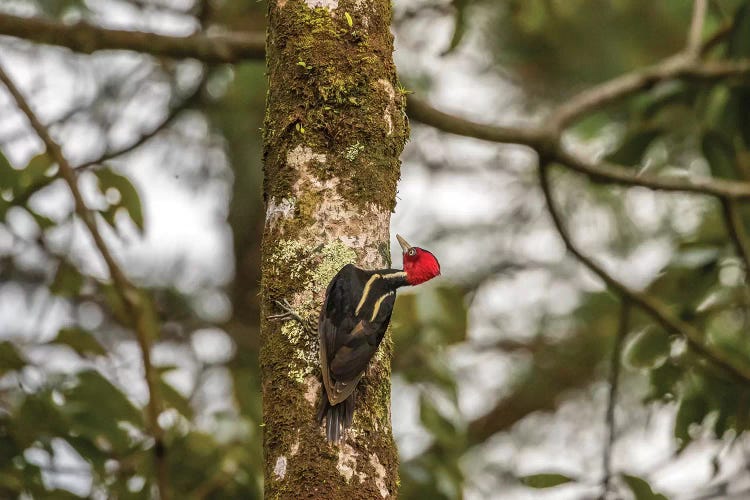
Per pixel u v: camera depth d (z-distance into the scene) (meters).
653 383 13.05
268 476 6.85
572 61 16.78
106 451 10.52
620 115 16.08
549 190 13.68
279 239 7.23
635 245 16.78
